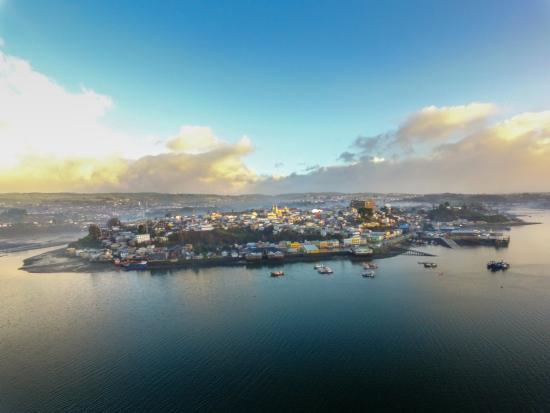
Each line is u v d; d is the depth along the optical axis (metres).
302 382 84.62
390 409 74.12
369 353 97.69
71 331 118.31
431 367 89.44
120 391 82.00
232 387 83.00
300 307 137.38
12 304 150.50
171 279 194.88
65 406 76.56
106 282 190.38
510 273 185.88
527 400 75.25
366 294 152.62
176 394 80.44
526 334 106.50
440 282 170.12
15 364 96.12
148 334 114.56
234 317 128.25
